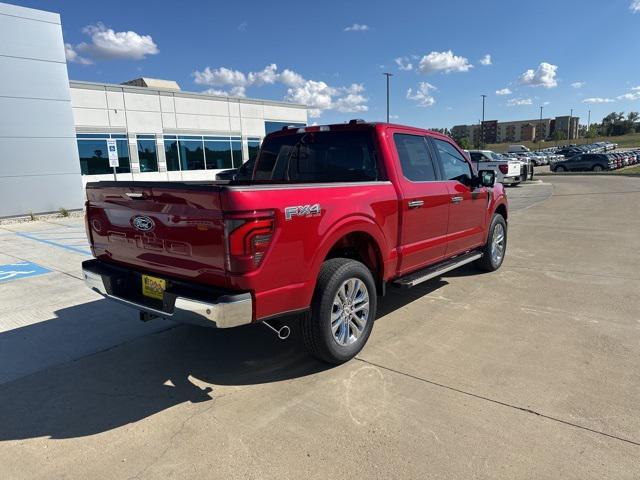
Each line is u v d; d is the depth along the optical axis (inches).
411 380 137.8
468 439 109.1
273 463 102.6
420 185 183.8
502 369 143.3
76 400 131.6
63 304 215.8
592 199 656.4
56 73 589.0
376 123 175.8
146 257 139.9
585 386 132.2
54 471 102.0
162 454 106.9
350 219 144.9
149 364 153.7
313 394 131.5
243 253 115.9
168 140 979.3
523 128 6033.5
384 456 103.9
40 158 584.4
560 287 228.8
